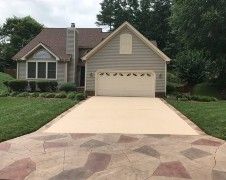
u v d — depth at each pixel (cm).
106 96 2427
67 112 1406
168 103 1861
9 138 890
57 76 2897
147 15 5884
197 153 770
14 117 1191
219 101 2020
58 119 1212
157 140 886
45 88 2695
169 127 1070
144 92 2461
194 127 1079
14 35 5122
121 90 2480
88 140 880
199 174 641
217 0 2631
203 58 3222
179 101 1980
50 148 802
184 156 746
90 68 2498
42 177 629
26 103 1723
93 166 680
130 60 2475
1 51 4706
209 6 2673
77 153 762
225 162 710
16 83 2650
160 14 5762
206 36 2711
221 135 933
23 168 673
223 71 3022
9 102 1838
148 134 959
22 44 5028
